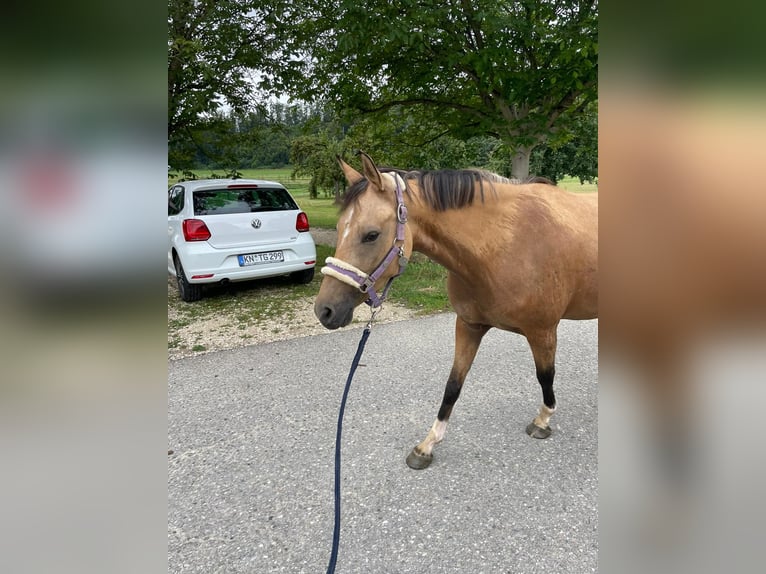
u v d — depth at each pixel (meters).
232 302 5.53
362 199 1.76
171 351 4.12
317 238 9.70
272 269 5.59
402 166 8.36
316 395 3.24
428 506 2.11
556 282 2.13
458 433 2.72
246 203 5.57
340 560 1.83
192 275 5.16
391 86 7.05
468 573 1.74
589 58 5.11
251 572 1.78
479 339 2.45
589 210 2.29
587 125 7.87
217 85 6.58
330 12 6.04
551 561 1.79
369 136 9.19
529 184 2.29
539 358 2.37
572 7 5.22
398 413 2.96
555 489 2.21
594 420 2.85
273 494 2.22
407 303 5.42
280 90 7.11
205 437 2.73
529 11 5.49
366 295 1.79
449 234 1.95
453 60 5.46
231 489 2.27
